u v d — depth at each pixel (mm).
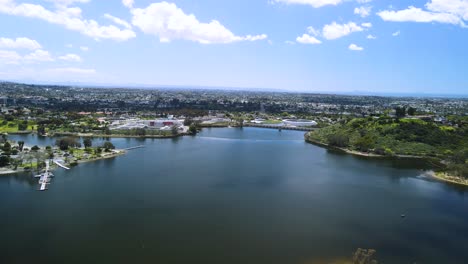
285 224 91062
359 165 167250
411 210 104125
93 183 126250
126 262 70000
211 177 137750
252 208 102500
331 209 103188
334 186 128625
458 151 176875
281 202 108688
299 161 175250
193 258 72062
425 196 118375
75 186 122250
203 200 108812
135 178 134000
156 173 142875
